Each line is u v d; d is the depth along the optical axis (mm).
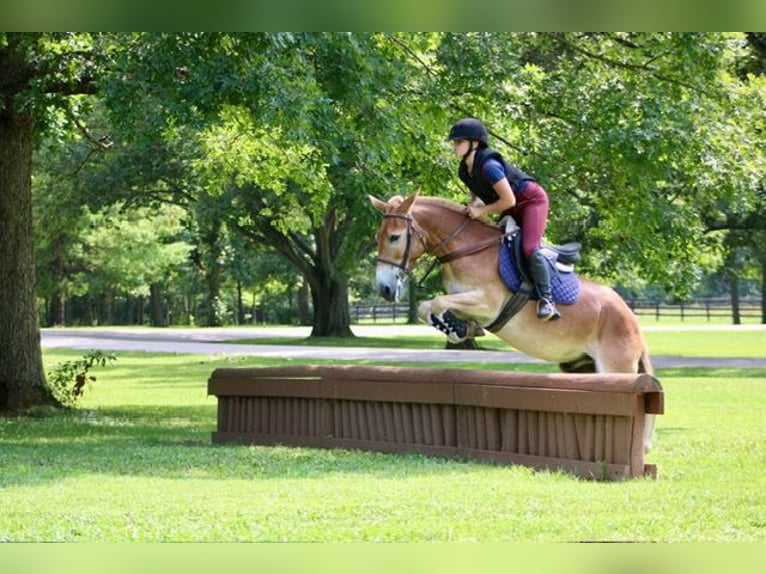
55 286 72062
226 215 42688
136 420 18828
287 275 74250
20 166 20062
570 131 18812
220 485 9984
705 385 25609
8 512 8633
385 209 11102
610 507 8836
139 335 57531
